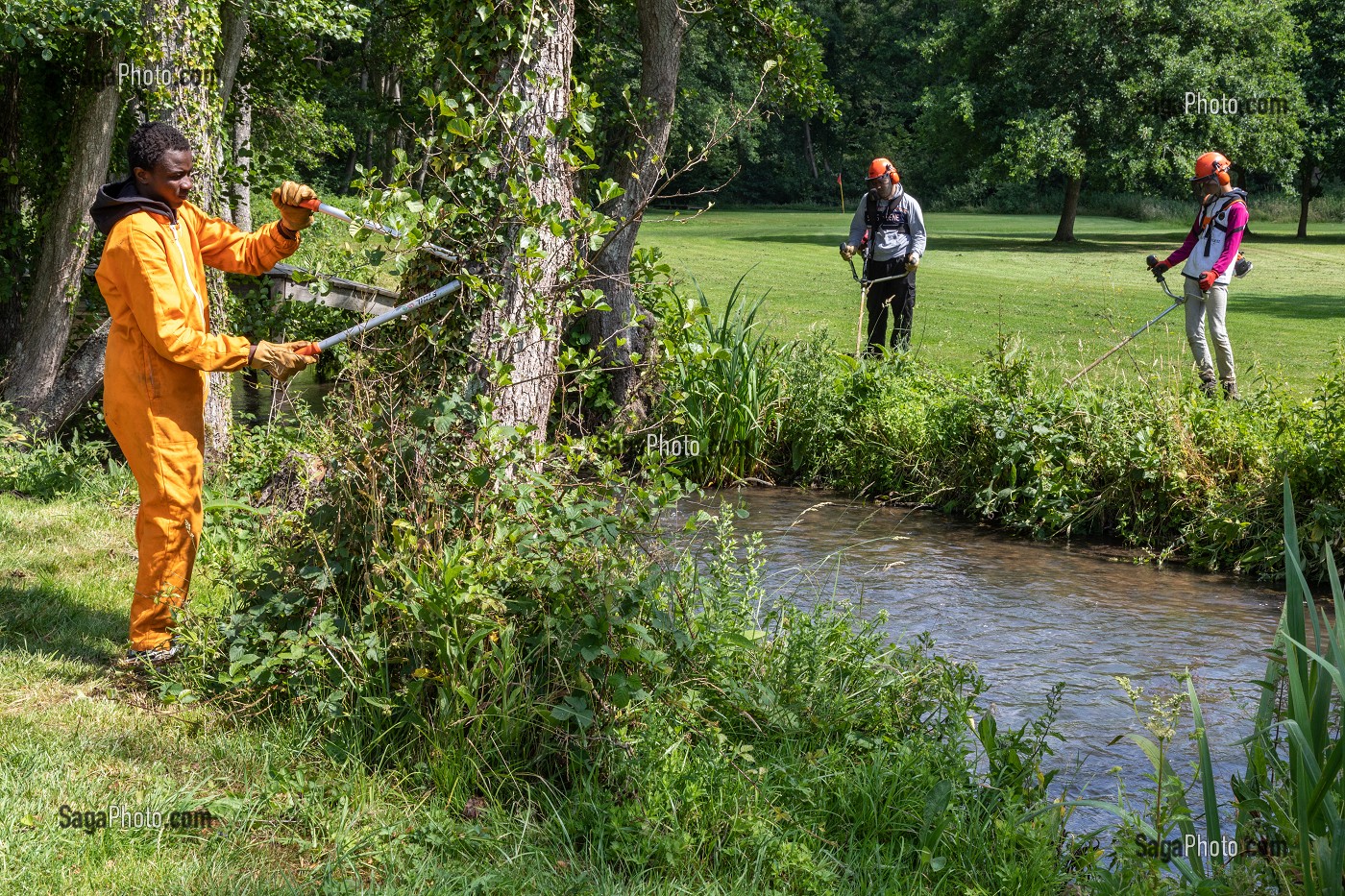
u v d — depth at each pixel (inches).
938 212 2496.3
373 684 147.1
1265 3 1336.1
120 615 191.5
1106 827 141.7
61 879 111.6
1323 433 276.5
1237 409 312.5
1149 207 2180.1
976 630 223.1
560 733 139.9
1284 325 586.6
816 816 134.0
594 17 413.4
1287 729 108.6
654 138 354.9
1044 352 448.8
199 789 131.9
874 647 170.9
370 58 470.3
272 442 268.7
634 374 334.6
